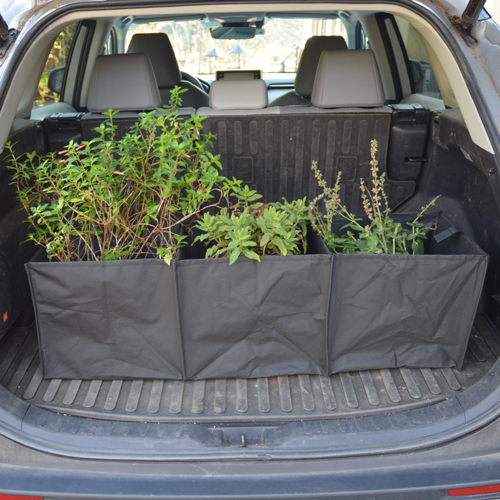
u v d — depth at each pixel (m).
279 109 2.27
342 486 1.35
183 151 1.61
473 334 1.86
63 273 1.55
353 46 3.46
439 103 2.50
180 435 1.45
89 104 2.26
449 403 1.49
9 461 1.38
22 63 1.48
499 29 1.53
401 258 1.57
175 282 1.54
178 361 1.67
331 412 1.55
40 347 1.65
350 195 2.49
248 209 1.78
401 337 1.71
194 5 1.50
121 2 1.50
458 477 1.36
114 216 1.68
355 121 2.28
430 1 1.54
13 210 1.91
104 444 1.41
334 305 1.63
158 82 3.51
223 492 1.34
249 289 1.58
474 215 2.01
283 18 3.24
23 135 2.03
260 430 1.51
